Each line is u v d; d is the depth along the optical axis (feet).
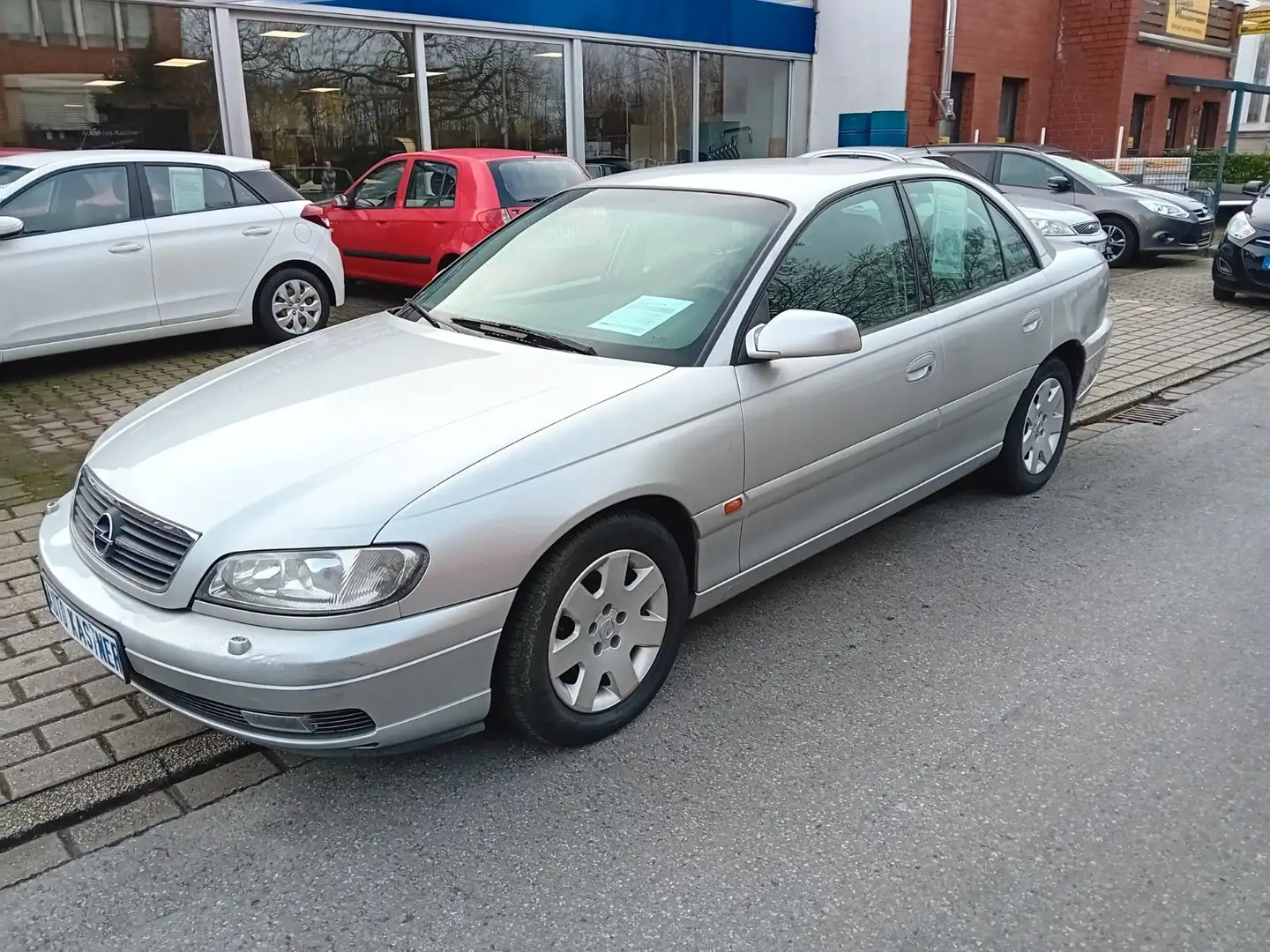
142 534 8.73
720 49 49.11
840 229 12.34
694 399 10.18
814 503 12.00
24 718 10.51
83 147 32.24
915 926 7.80
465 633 8.55
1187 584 13.74
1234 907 7.96
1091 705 10.80
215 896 8.23
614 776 9.68
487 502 8.57
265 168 27.12
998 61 57.57
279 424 9.51
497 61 40.98
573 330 11.30
